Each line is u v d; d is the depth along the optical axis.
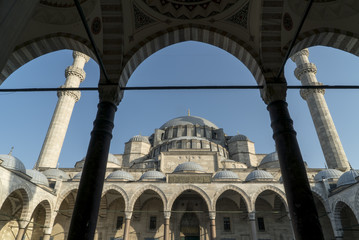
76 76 50.47
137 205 39.56
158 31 11.63
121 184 34.88
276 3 10.37
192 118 67.25
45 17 10.81
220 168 44.41
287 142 8.46
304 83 47.09
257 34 10.85
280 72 9.34
